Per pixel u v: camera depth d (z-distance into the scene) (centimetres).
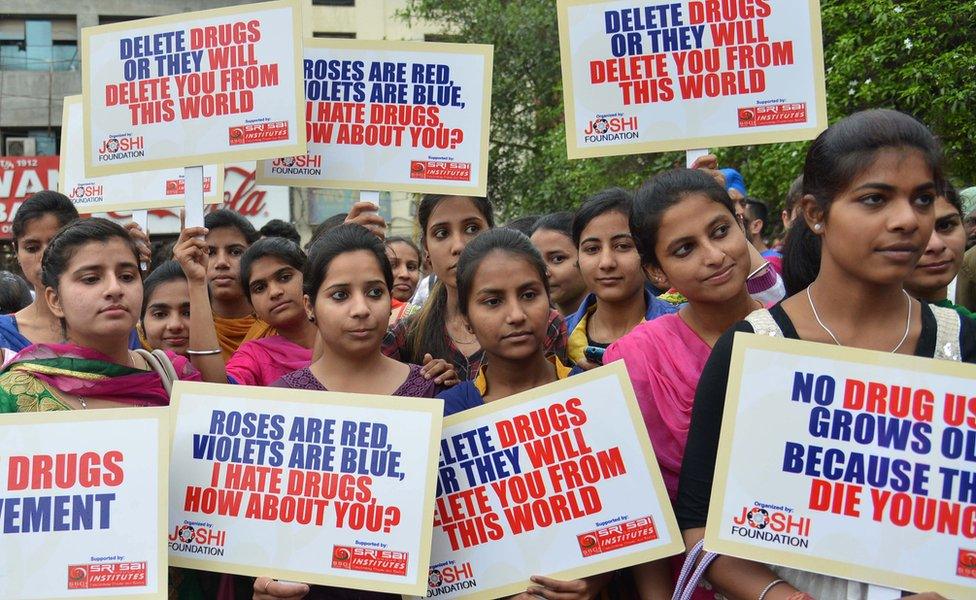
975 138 927
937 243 365
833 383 239
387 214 2566
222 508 296
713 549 238
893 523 233
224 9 409
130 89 416
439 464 296
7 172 2472
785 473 239
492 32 1867
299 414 298
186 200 418
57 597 277
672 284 304
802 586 244
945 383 234
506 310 321
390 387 342
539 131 1888
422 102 430
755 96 380
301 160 433
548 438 290
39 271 429
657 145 386
